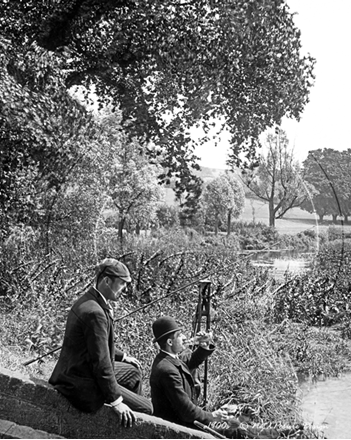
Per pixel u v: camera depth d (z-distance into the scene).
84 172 10.48
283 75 12.86
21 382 4.64
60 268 9.08
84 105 12.10
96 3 11.84
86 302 4.59
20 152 9.88
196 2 12.13
